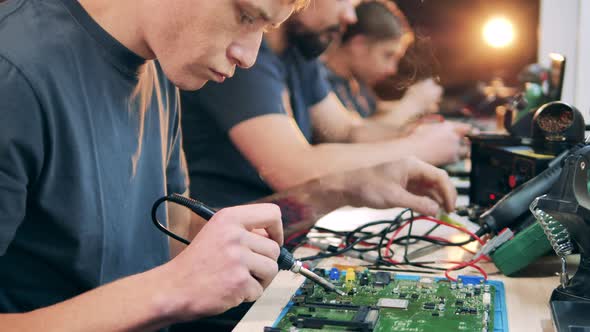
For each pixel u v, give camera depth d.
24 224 1.07
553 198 1.08
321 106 2.19
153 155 1.30
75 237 1.09
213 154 1.92
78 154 1.06
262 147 1.87
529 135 1.83
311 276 1.09
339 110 2.25
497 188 1.71
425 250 1.49
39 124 0.99
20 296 1.10
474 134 1.91
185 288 0.91
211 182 1.93
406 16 2.32
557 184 1.08
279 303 1.16
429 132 2.02
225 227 0.94
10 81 0.96
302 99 2.12
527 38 2.47
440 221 1.59
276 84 1.90
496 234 1.40
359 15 2.22
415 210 1.61
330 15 2.01
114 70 1.13
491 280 1.24
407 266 1.39
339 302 1.12
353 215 1.92
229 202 1.92
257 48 1.03
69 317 0.91
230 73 1.04
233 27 0.98
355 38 2.23
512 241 1.28
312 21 1.97
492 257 1.32
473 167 1.83
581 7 2.25
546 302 1.15
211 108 1.88
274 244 0.97
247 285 0.92
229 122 1.86
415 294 1.16
